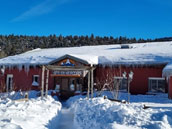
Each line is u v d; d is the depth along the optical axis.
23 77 20.27
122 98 14.04
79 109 9.78
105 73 17.64
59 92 16.20
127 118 6.45
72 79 16.69
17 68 20.55
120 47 24.09
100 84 17.47
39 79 19.56
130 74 12.65
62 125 8.38
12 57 23.48
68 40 115.25
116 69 17.33
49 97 13.20
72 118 9.59
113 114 7.03
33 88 19.80
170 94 13.77
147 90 16.20
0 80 20.97
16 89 20.33
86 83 16.88
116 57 18.16
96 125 6.56
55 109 9.73
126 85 16.94
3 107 8.71
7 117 6.67
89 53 21.22
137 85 16.52
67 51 24.34
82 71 15.59
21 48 89.56
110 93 15.86
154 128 5.54
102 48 24.70
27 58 21.62
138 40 112.38
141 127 5.66
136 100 13.14
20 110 8.15
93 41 112.50
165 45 22.23
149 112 7.13
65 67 13.15
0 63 21.00
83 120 7.74
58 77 17.09
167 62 15.27
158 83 16.03
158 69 15.99
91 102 9.94
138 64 16.30
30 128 5.83
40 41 107.31
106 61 17.55
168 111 7.11
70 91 16.12
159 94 15.42
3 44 90.56
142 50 20.00
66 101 14.68
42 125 6.55
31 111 8.40
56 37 113.69
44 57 21.03
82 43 110.19
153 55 17.09
